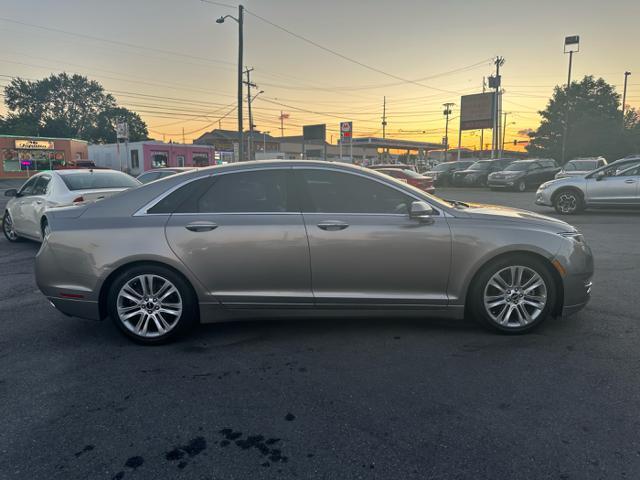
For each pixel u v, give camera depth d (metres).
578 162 21.42
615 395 3.02
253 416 2.85
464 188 27.81
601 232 9.66
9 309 4.97
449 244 3.88
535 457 2.41
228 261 3.88
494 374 3.34
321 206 3.97
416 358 3.63
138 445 2.57
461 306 3.97
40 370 3.51
